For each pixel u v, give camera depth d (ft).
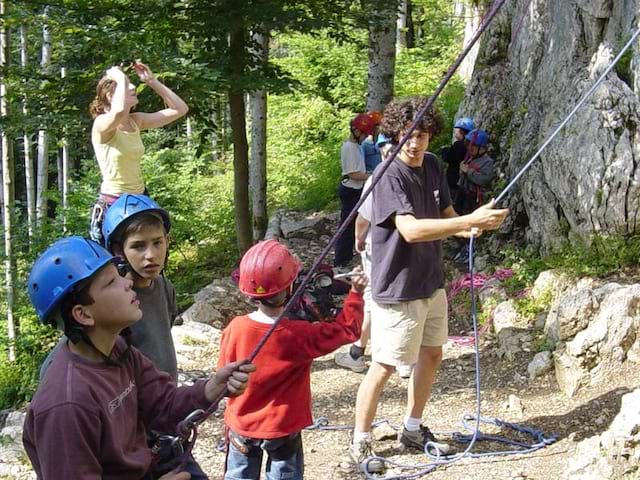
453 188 29.07
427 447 15.94
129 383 7.64
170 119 16.97
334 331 10.87
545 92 26.96
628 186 21.44
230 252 41.37
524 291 23.11
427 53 64.90
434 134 14.01
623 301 18.39
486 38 32.63
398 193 13.75
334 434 17.40
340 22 31.94
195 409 8.14
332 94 59.36
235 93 32.12
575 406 17.30
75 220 33.94
